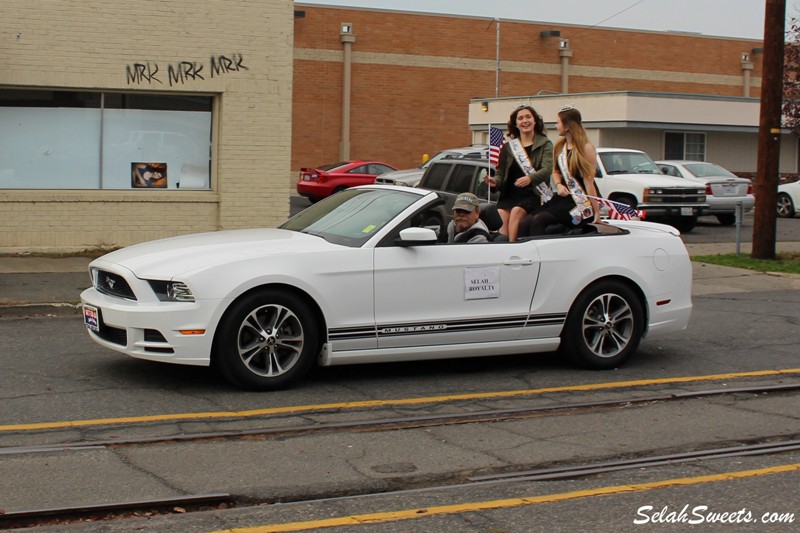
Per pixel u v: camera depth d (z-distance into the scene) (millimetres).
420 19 42969
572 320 8656
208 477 5730
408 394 7828
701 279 15406
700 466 6199
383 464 6070
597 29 46688
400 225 8039
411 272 7945
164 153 15609
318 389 7883
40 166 14961
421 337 8055
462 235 8633
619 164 23969
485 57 44312
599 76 47000
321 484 5672
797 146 36562
